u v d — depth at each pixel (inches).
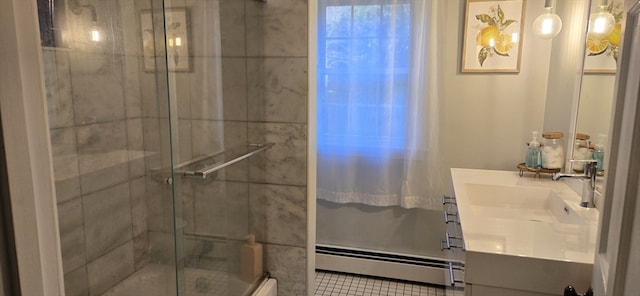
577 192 75.0
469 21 99.0
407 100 101.4
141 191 79.1
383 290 105.3
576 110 78.9
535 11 95.3
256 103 74.0
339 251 113.6
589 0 74.8
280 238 78.7
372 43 101.1
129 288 78.4
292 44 71.1
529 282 47.9
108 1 71.7
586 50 75.6
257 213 78.7
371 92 103.6
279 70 72.5
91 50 69.0
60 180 64.9
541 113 98.6
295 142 74.3
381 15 99.4
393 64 100.7
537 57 96.9
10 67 18.5
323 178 111.8
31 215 20.1
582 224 57.6
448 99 103.7
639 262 25.8
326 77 105.5
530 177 88.9
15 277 19.7
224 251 76.0
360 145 107.1
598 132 67.6
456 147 105.1
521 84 98.7
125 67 75.8
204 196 73.1
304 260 78.3
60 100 64.1
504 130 101.5
